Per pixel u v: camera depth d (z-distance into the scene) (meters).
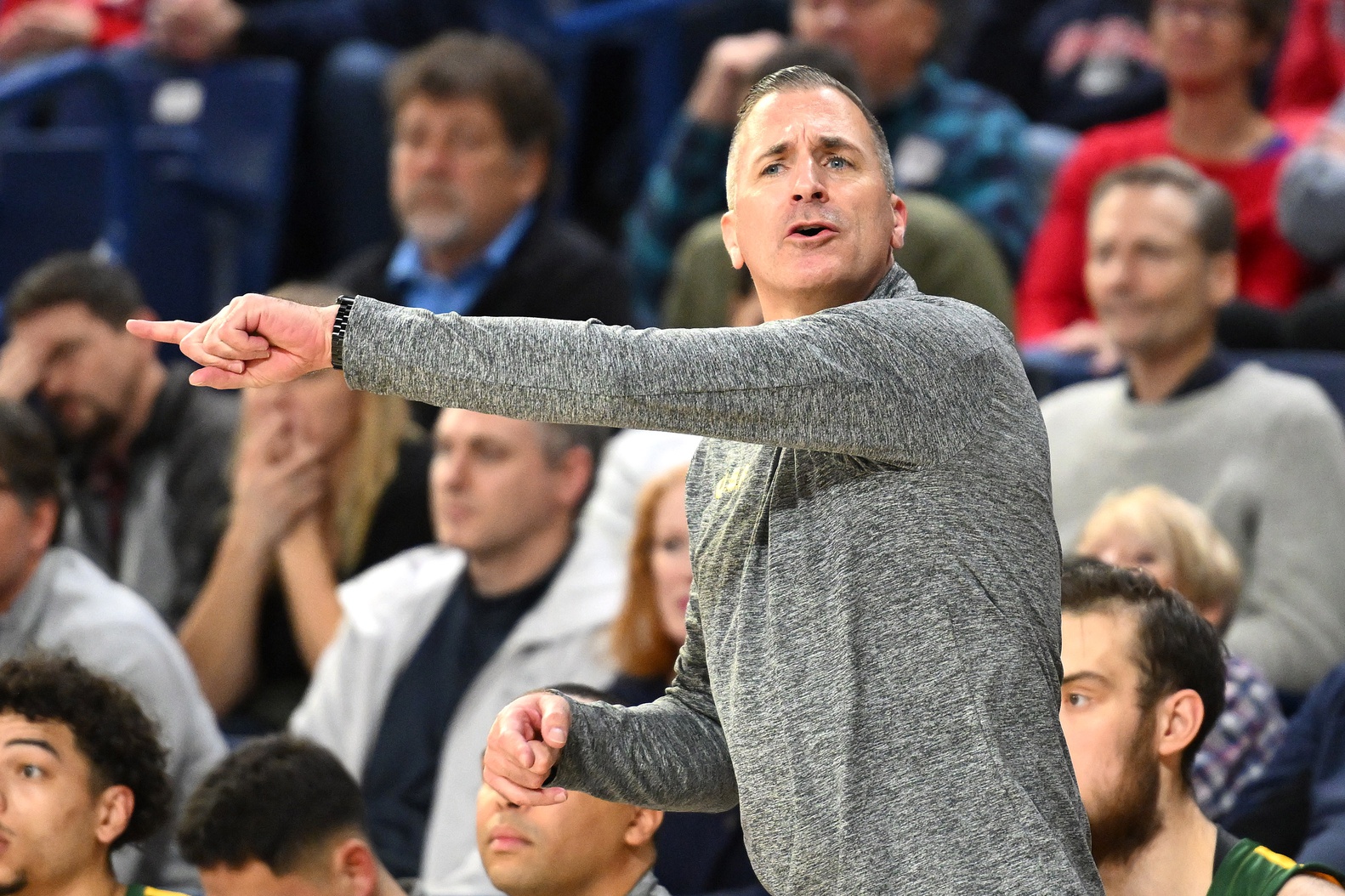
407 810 11.98
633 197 21.31
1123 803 7.91
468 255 16.06
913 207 13.99
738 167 6.46
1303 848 9.59
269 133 19.33
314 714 12.48
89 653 11.67
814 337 5.75
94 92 20.45
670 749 6.75
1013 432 6.07
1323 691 10.23
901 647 5.91
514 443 12.18
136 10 22.09
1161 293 13.16
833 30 16.36
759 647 6.14
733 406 5.64
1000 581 5.95
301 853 9.38
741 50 17.17
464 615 12.41
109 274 15.22
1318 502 12.67
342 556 14.27
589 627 11.89
